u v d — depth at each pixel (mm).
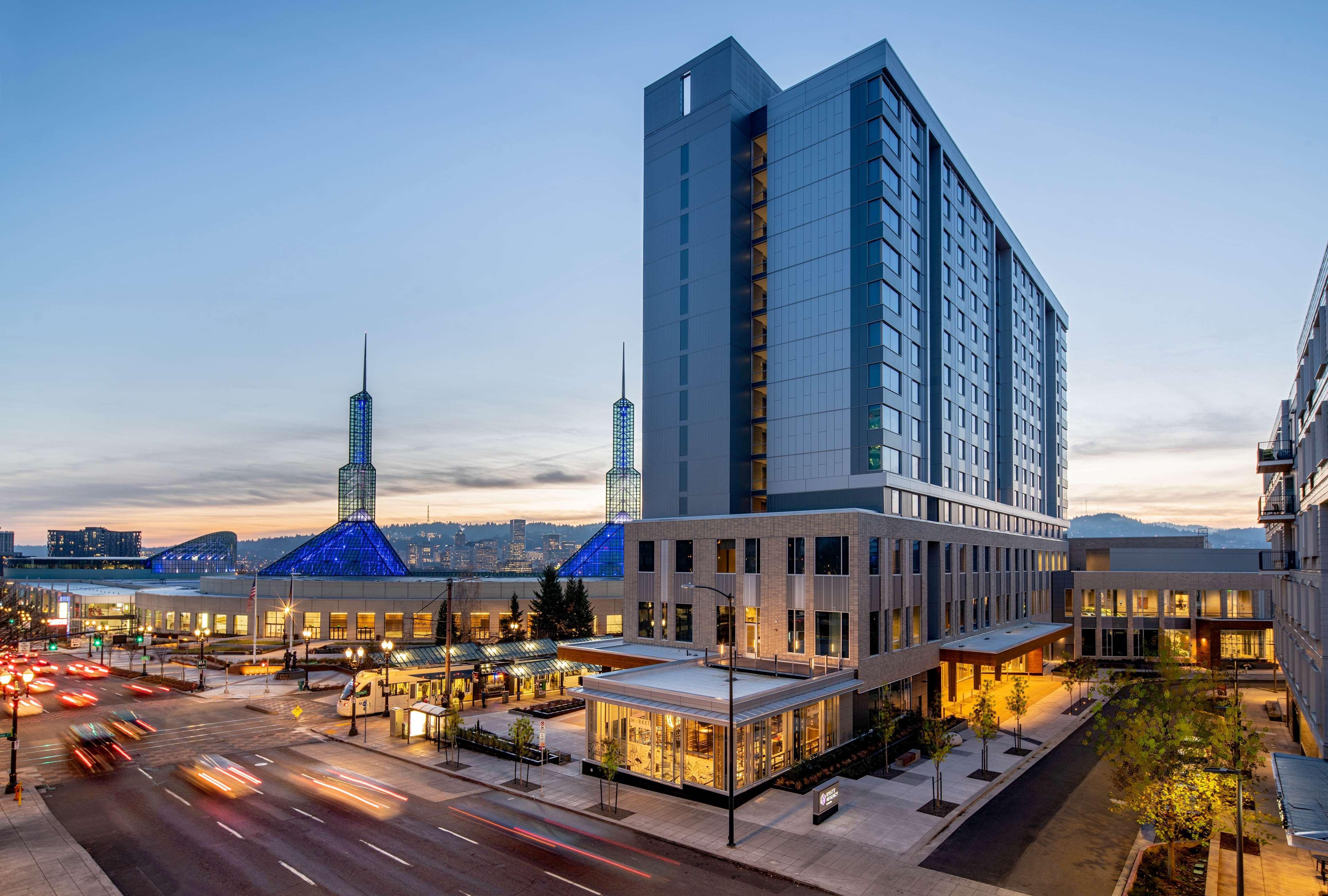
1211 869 26312
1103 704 50625
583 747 43156
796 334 56062
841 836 29391
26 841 28578
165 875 25484
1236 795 23422
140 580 195750
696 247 61062
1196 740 28125
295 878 25266
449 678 50844
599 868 26297
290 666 75312
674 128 63562
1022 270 84438
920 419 57375
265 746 43844
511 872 25797
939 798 33250
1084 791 35438
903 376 54438
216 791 34938
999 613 67438
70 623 123438
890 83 54500
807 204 56219
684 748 34156
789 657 46094
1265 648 79312
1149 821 28359
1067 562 92750
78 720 51531
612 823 30734
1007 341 78625
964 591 60000
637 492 138750
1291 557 48250
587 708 38031
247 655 83938
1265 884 25281
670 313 62406
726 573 49906
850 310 53219
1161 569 88562
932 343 60656
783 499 55406
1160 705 33344
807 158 56531
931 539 54406
